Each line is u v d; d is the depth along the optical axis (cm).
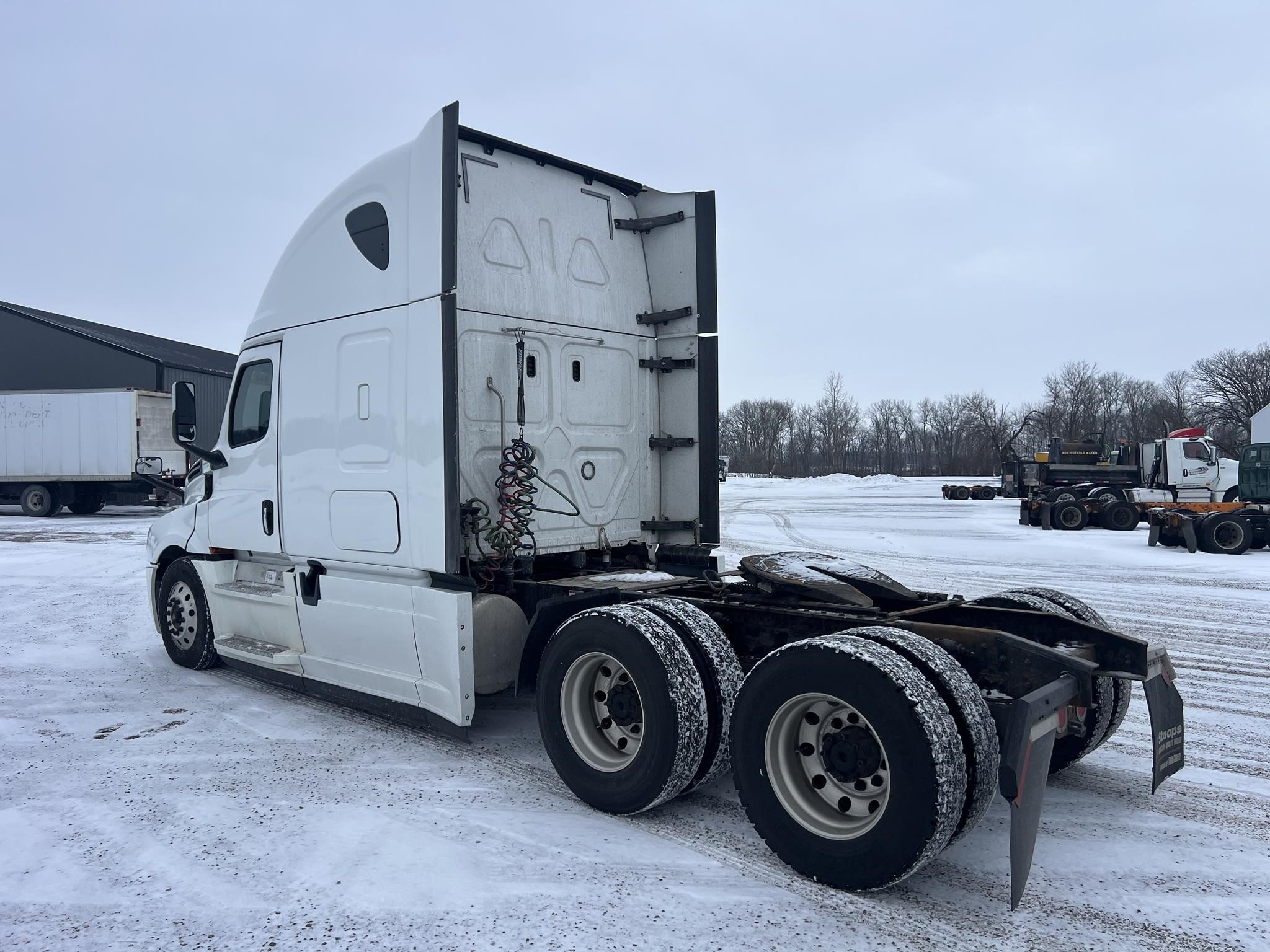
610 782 373
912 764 288
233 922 291
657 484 575
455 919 291
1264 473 1700
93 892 313
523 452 469
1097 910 300
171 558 680
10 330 3319
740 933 283
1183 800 404
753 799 335
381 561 466
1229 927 289
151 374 3178
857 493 4397
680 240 562
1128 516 2092
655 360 573
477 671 437
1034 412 6888
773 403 8475
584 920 291
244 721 523
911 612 402
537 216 508
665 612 385
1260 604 988
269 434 549
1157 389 8262
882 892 312
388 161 466
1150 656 352
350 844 351
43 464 2372
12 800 402
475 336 467
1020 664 333
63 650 725
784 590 422
